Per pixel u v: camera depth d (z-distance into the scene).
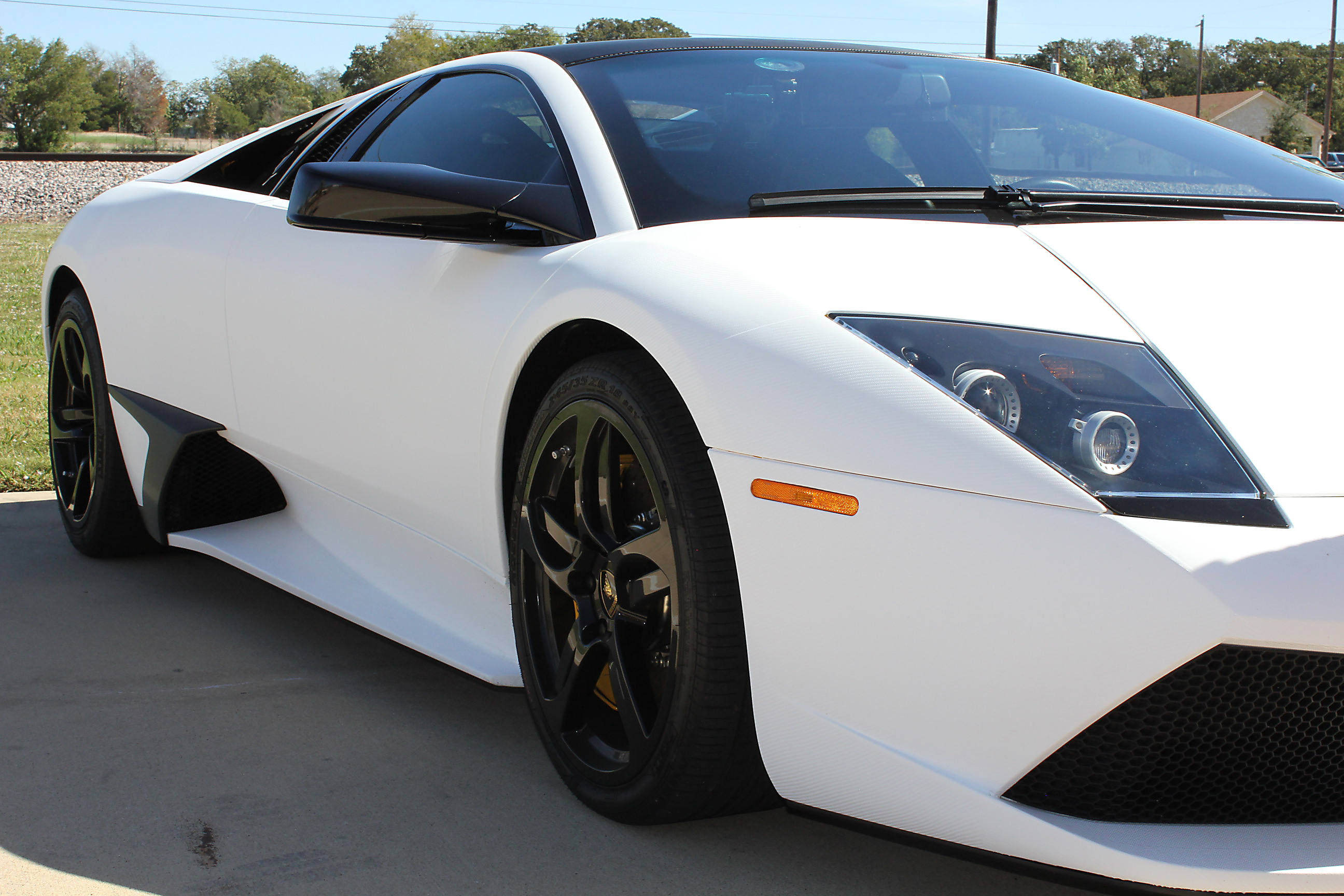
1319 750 1.25
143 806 1.72
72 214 17.50
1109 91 2.41
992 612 1.23
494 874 1.53
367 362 2.11
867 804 1.38
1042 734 1.23
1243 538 1.17
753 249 1.55
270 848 1.59
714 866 1.56
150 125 90.25
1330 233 1.73
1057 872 1.25
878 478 1.30
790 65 2.21
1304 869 1.20
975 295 1.42
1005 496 1.23
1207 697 1.20
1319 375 1.34
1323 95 92.50
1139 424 1.25
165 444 2.62
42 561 3.05
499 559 1.87
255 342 2.41
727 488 1.42
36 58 65.25
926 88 2.20
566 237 1.80
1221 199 1.83
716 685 1.47
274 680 2.25
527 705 2.12
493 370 1.80
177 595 2.79
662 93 2.04
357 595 2.23
